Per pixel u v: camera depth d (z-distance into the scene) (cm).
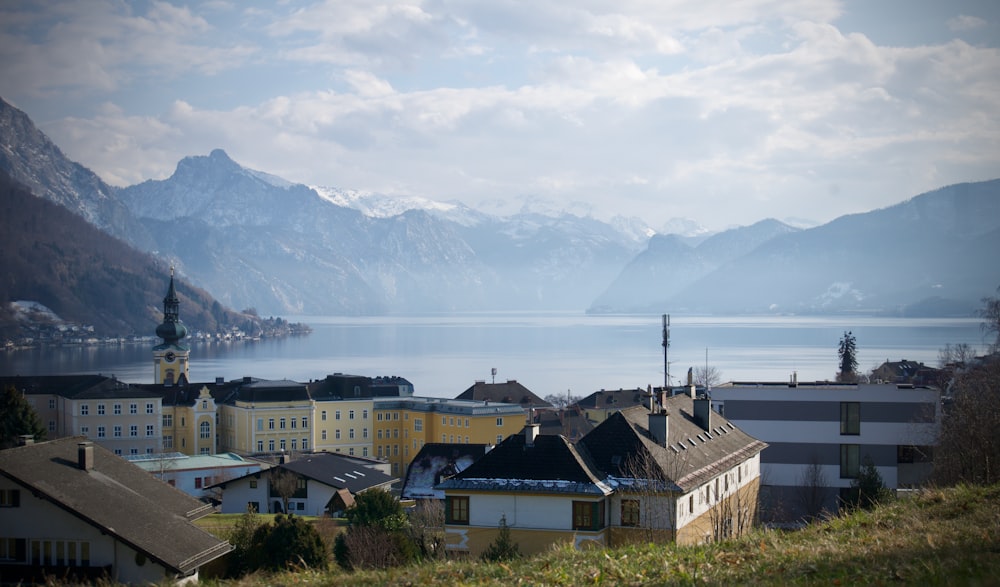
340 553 7325
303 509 12669
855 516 4494
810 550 3606
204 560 5638
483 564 4047
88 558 5469
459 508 6775
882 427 10912
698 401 8538
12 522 5519
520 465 6769
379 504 8588
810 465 10956
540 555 4147
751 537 4122
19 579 5409
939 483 8606
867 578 3008
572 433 19412
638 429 7212
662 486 6431
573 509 6550
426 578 3775
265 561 6638
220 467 15212
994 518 3900
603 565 3634
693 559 3641
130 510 5741
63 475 5825
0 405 15750
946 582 2819
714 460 7831
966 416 8706
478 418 19425
